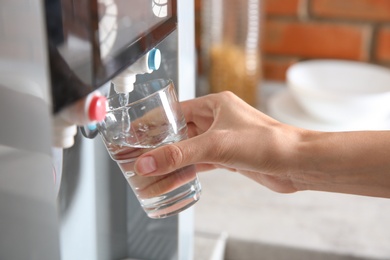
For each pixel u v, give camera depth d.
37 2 0.41
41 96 0.43
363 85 1.29
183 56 0.63
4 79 0.43
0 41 0.42
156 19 0.52
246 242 0.86
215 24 1.22
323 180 0.64
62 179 0.55
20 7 0.41
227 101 0.64
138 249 0.70
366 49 1.39
